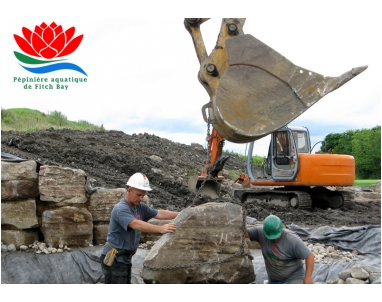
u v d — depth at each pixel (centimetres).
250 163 1402
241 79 661
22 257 656
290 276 571
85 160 1415
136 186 541
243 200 1396
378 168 3666
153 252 559
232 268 565
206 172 1184
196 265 557
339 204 1392
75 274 655
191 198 1179
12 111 2228
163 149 2112
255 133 647
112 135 2066
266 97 658
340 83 661
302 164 1272
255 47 668
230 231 570
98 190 746
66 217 708
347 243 783
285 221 1099
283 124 653
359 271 612
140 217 570
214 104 659
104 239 743
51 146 1462
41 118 2295
